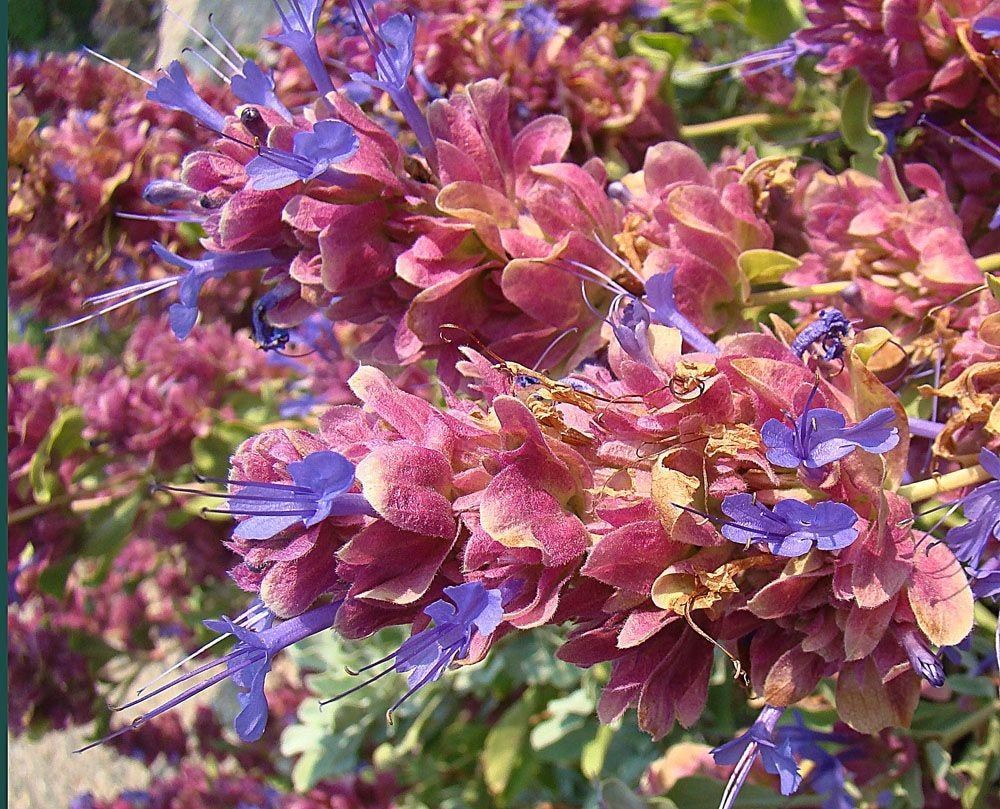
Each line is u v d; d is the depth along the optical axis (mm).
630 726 389
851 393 198
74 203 394
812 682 190
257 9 655
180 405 397
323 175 215
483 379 208
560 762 405
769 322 283
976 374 210
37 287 416
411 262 220
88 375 437
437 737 455
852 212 257
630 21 417
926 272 238
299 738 439
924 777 296
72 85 438
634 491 183
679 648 189
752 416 187
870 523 182
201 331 432
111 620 524
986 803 291
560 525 178
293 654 451
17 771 873
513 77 345
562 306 229
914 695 192
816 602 184
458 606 170
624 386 193
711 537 178
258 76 218
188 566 471
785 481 183
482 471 181
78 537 392
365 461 174
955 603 181
